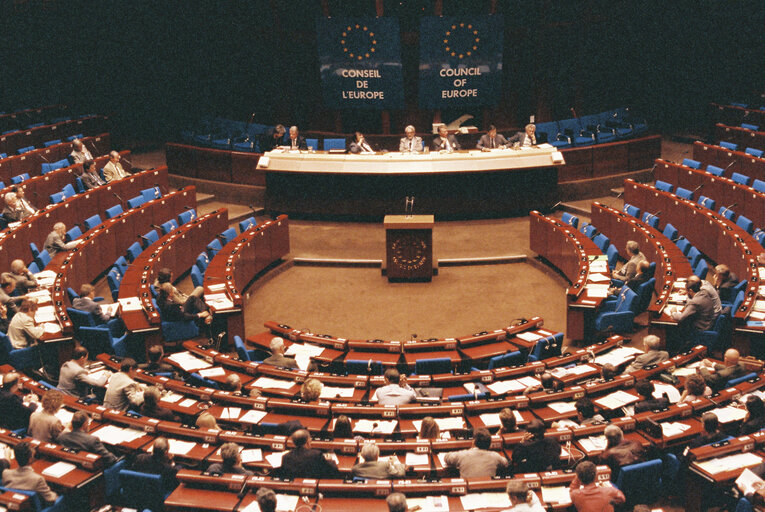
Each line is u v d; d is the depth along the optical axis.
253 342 12.86
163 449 8.63
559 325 14.65
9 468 8.73
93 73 27.48
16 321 11.96
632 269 14.54
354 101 22.44
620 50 25.27
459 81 22.00
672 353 12.94
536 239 17.45
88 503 8.78
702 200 18.12
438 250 18.14
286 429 9.60
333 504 8.19
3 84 26.67
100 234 16.28
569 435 9.27
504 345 12.45
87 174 19.17
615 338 12.23
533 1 23.00
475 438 8.69
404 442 9.20
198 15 24.97
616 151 21.09
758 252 14.73
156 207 18.30
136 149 26.69
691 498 8.73
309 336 12.73
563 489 8.28
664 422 9.63
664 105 27.20
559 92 24.66
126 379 10.55
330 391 10.97
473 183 19.83
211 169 21.95
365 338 14.25
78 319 12.84
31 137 23.61
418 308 15.52
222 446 8.62
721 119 25.14
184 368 11.59
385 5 22.83
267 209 20.69
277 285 16.86
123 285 14.20
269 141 21.56
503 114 24.19
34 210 17.36
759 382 10.25
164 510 8.54
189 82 26.22
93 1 26.42
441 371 11.71
